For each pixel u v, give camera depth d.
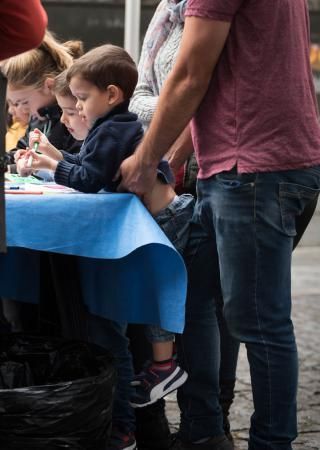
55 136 3.47
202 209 2.87
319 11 8.84
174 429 3.70
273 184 2.68
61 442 2.60
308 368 4.67
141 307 2.92
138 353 3.32
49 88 3.49
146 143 2.73
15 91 3.48
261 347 2.77
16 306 3.46
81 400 2.62
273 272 2.73
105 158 2.78
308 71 2.80
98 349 2.92
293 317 5.89
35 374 2.96
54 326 3.29
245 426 3.79
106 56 2.87
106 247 2.65
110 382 2.74
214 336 3.11
